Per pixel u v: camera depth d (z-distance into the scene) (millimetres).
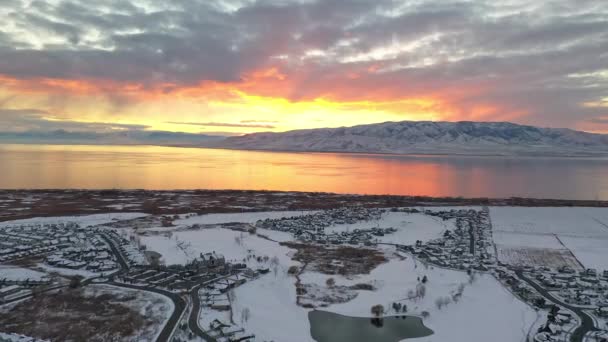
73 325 93000
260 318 99562
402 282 127000
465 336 94562
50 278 122812
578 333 93875
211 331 90875
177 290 114375
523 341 91062
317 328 97750
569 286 124875
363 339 93125
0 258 142500
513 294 118625
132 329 91562
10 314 98312
